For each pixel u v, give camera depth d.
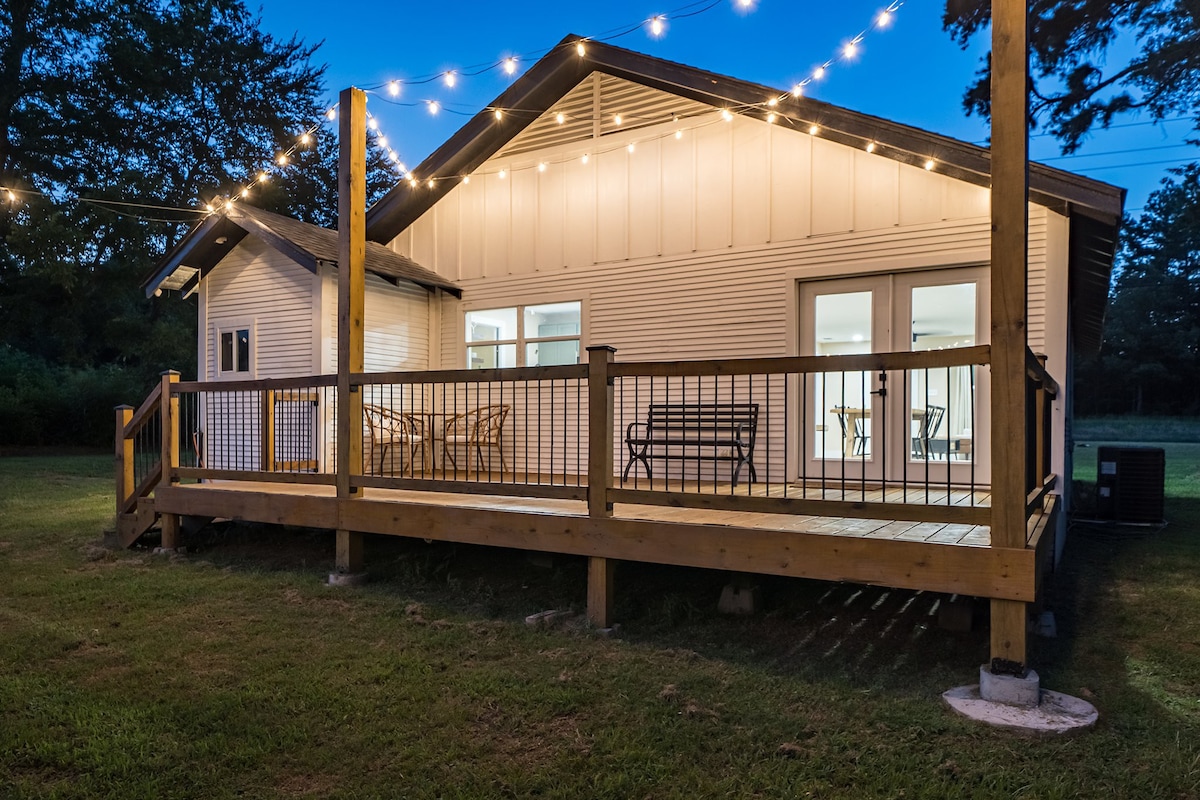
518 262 8.54
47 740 2.99
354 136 5.97
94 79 22.16
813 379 7.03
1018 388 3.39
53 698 3.40
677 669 3.82
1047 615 4.52
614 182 7.98
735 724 3.16
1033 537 3.88
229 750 2.91
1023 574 3.34
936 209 6.43
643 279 7.77
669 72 7.27
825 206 6.91
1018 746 2.95
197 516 6.91
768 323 7.14
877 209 6.67
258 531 7.25
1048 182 5.71
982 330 6.32
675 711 3.29
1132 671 3.89
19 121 20.44
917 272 6.60
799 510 3.92
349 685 3.57
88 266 21.59
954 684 3.61
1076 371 36.06
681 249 7.59
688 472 7.48
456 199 8.99
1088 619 4.80
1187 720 3.25
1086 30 16.00
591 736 3.04
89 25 21.73
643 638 4.38
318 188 27.73
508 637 4.33
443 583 5.57
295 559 6.45
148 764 2.79
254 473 6.22
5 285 20.86
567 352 8.24
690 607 4.78
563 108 8.29
